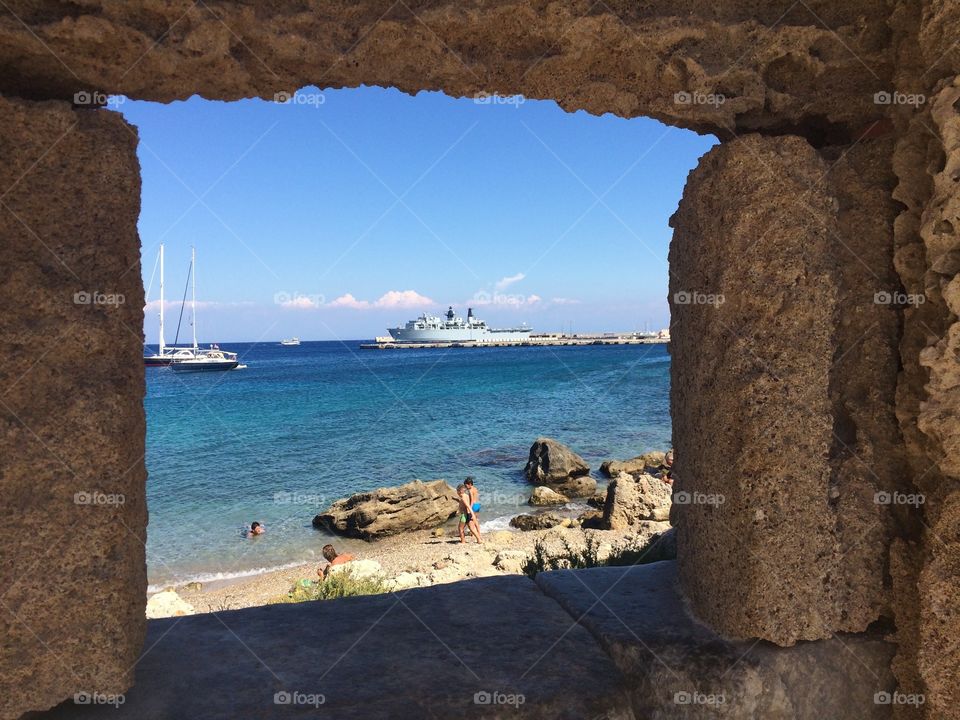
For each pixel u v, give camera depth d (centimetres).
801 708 262
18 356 211
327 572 834
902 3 262
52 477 214
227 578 1064
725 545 268
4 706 212
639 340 14575
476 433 2866
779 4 271
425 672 261
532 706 242
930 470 262
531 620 309
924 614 256
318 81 262
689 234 286
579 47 257
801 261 263
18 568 212
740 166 262
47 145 216
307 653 278
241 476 2017
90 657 220
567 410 3631
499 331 13500
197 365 6788
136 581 239
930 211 254
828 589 268
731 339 262
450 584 361
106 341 221
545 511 1542
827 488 267
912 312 269
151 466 2180
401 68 255
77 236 220
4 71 227
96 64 228
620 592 327
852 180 281
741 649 262
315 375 6262
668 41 261
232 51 240
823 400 265
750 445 257
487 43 258
